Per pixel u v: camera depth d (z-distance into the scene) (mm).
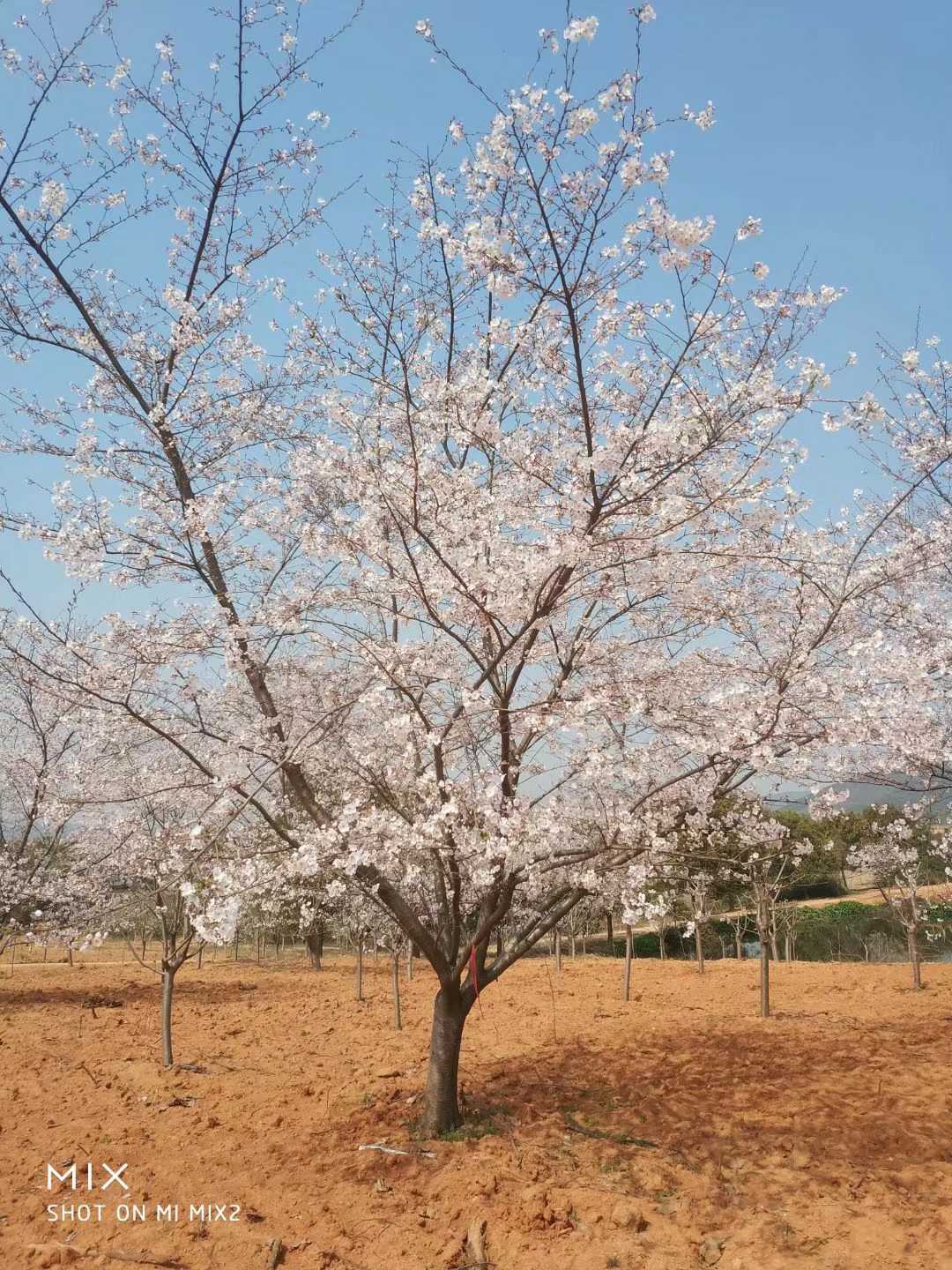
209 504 6145
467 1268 4410
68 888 10602
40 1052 9219
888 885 12711
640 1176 5430
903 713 5363
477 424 5309
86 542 6359
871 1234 4566
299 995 13477
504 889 6152
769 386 4914
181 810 8898
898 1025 9094
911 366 5277
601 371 6051
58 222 6469
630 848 5551
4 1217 5094
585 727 5352
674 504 4793
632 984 12984
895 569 6129
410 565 5754
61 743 11805
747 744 5242
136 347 7066
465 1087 7312
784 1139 5898
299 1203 5199
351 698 6457
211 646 6309
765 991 10016
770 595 6336
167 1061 8516
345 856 5383
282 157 7102
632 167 4758
